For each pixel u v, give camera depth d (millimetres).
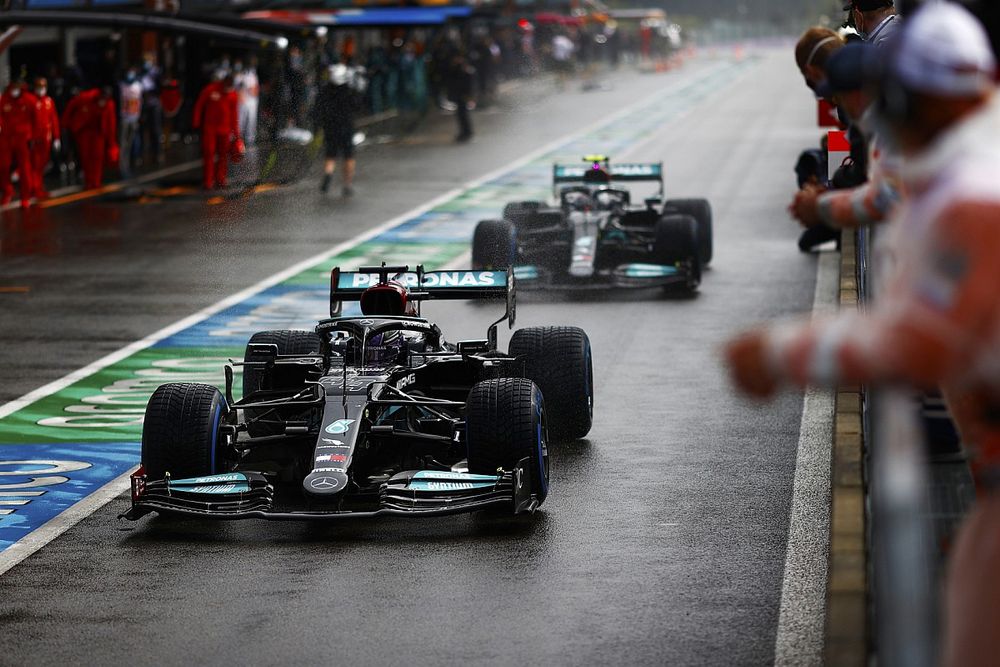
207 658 25859
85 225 92938
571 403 40500
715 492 35906
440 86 195500
